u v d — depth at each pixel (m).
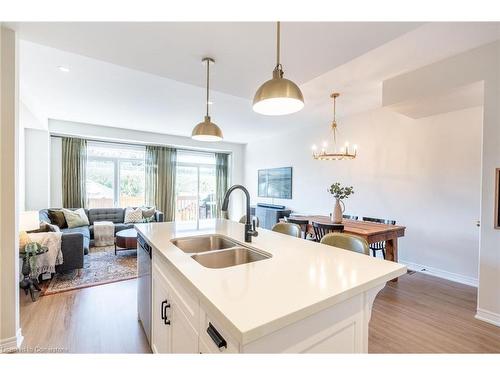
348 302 1.02
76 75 2.97
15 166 1.78
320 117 4.80
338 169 4.92
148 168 6.53
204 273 1.13
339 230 3.01
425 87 2.65
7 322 1.77
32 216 2.68
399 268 1.23
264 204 6.61
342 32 1.65
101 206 6.01
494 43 2.18
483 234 2.30
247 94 2.85
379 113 4.20
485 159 2.27
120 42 1.81
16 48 1.74
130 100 3.87
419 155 3.68
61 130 5.18
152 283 1.76
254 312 0.78
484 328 2.17
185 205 7.31
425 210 3.62
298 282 1.03
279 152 6.50
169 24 1.58
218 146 7.46
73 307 2.51
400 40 2.16
